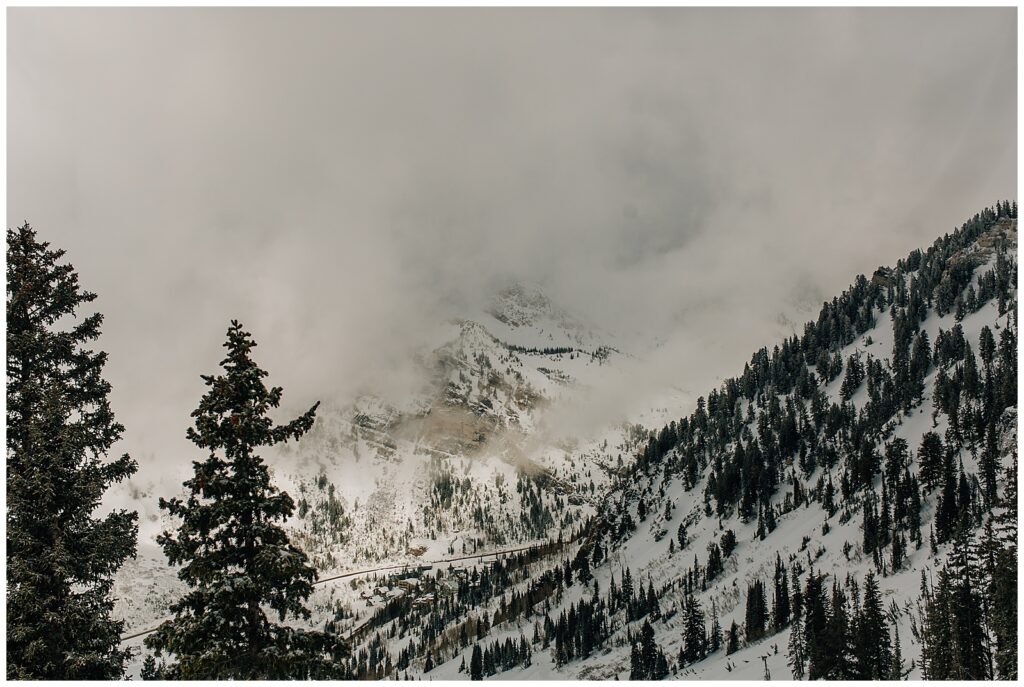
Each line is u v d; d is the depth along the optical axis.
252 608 22.94
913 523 149.50
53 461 26.31
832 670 94.00
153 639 22.27
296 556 22.88
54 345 28.39
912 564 135.25
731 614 164.50
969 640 74.62
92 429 29.44
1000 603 69.81
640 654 153.62
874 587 97.62
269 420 23.89
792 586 154.88
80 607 26.33
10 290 27.97
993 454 154.50
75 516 27.59
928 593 113.00
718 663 140.75
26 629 25.05
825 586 147.00
